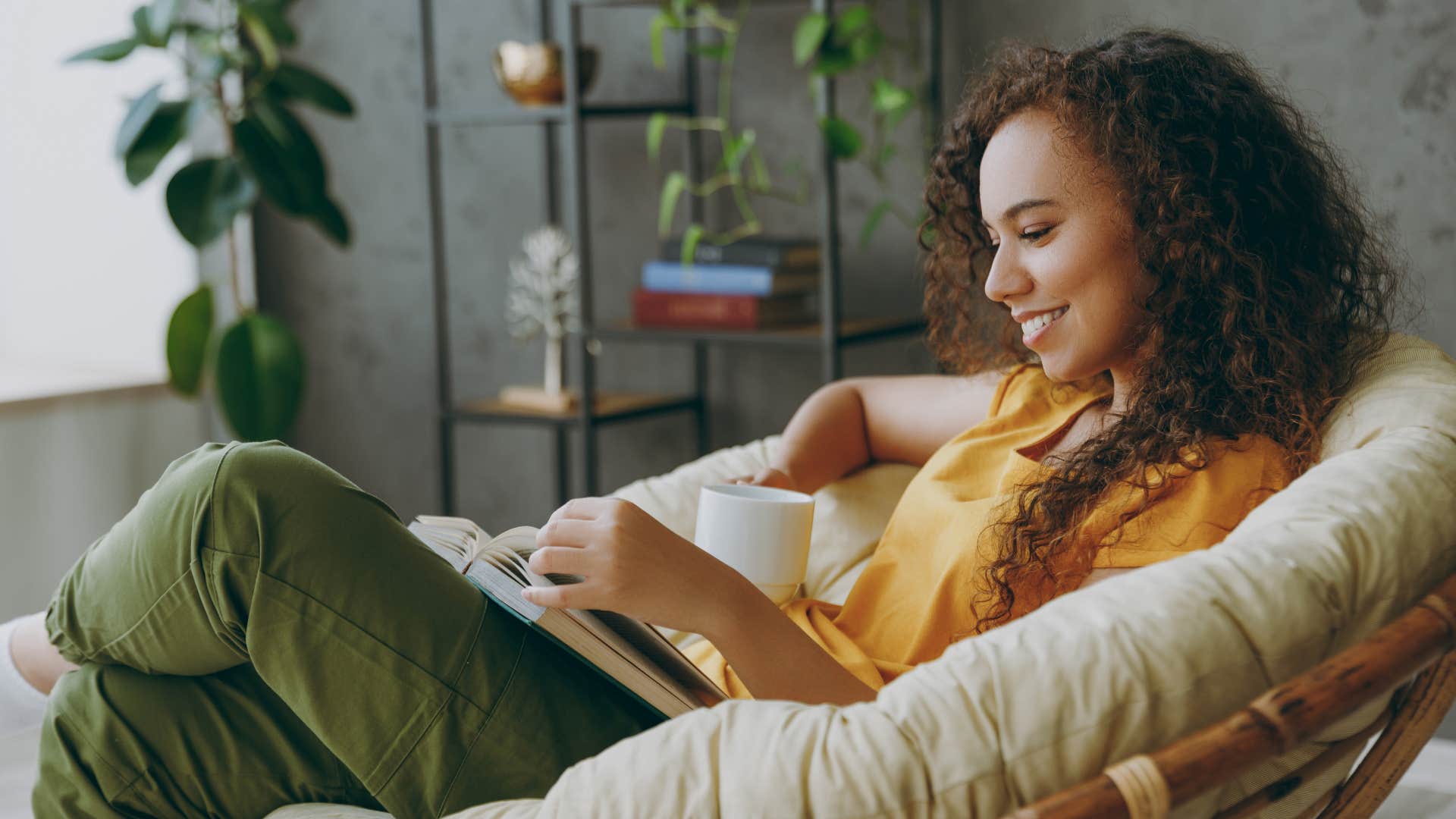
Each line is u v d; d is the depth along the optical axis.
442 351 2.82
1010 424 1.31
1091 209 1.10
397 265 3.13
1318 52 2.20
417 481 3.19
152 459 3.08
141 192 3.05
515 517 3.10
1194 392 1.10
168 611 1.07
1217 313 1.10
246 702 1.15
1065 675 0.77
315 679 1.05
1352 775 0.96
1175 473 1.06
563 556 0.96
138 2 2.98
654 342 2.89
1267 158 1.13
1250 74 1.20
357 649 1.05
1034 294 1.14
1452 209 2.12
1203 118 1.11
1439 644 0.83
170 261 3.10
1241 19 2.25
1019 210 1.12
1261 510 0.92
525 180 2.96
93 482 2.96
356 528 1.06
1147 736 0.77
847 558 1.47
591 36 2.84
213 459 1.06
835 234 2.33
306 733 1.17
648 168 2.82
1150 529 1.06
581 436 3.01
